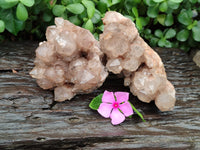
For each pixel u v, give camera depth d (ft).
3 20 1.34
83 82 1.04
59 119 1.02
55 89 1.09
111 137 0.97
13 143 0.92
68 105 1.08
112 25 1.06
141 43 1.12
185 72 1.40
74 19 1.38
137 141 0.98
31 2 1.24
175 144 0.98
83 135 0.96
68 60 1.06
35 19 1.49
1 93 1.09
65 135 0.96
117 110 1.05
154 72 1.07
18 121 1.00
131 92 1.17
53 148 0.95
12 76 1.18
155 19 1.57
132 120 1.05
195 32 1.51
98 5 1.41
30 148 0.94
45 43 1.06
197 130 1.04
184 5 1.58
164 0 1.41
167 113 1.10
